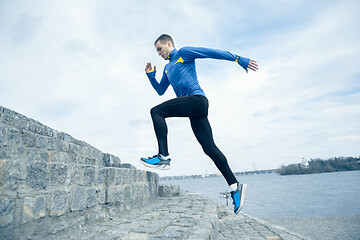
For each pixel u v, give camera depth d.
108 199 3.77
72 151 4.12
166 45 3.11
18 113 2.47
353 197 37.75
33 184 2.25
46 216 2.38
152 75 3.46
